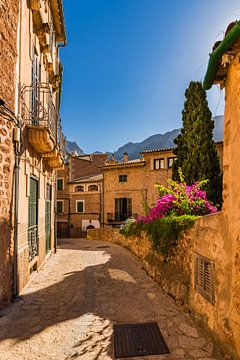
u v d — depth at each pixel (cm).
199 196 793
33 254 798
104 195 2736
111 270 893
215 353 361
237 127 341
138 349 373
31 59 742
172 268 628
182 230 568
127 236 1435
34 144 736
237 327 317
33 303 555
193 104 1070
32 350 371
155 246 785
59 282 726
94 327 445
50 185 1204
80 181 3097
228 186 363
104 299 591
